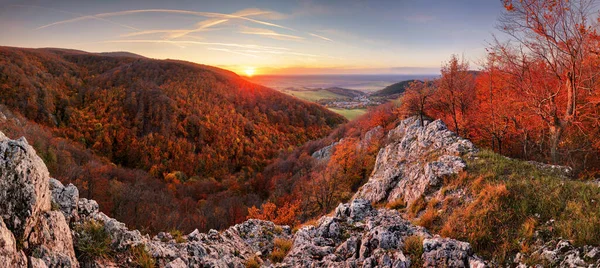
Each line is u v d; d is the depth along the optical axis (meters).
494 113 27.98
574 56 18.17
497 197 11.96
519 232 10.22
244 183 97.25
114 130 120.88
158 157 111.00
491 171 14.79
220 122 135.25
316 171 69.62
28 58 160.25
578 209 10.26
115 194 55.09
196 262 8.75
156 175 101.56
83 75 176.12
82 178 58.28
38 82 132.62
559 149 21.61
